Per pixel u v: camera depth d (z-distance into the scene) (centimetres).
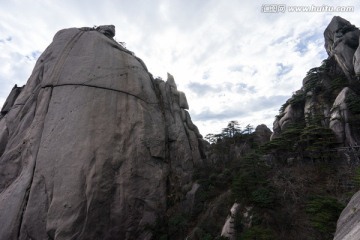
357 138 2052
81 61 3088
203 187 2916
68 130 2598
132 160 2780
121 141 2792
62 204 2244
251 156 2292
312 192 1842
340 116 2231
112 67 3200
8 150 2752
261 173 2194
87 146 2550
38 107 2830
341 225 687
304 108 3075
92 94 2878
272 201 1798
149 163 2947
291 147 2414
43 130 2645
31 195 2314
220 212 2350
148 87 3481
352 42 3075
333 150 2108
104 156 2592
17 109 3105
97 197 2394
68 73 2980
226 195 2480
